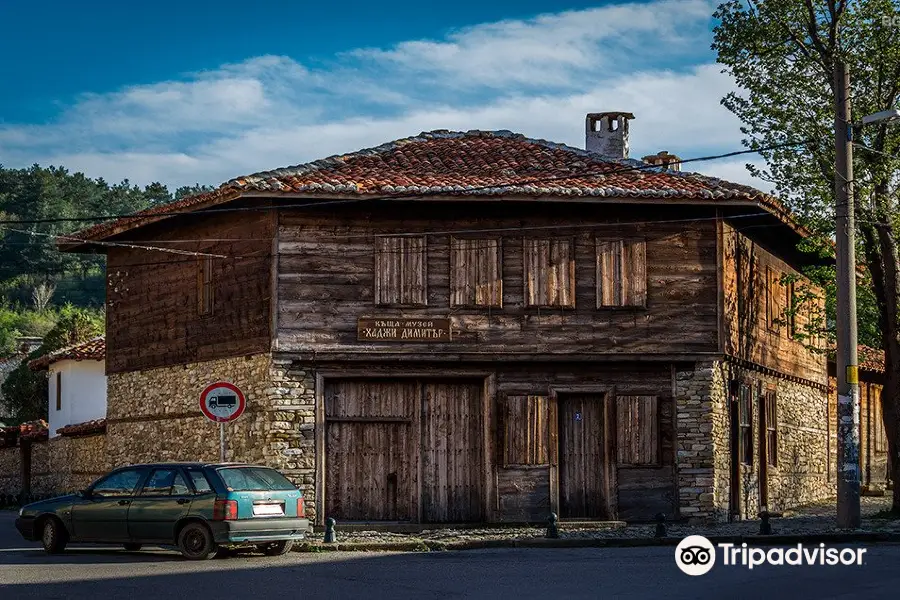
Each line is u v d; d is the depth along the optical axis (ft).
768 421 101.86
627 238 85.71
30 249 365.81
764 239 100.89
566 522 83.10
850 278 77.25
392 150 92.53
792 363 110.32
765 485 99.25
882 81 92.17
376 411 84.33
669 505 84.84
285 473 82.02
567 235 85.35
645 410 85.25
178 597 46.83
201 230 91.71
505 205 84.79
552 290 84.64
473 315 84.17
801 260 116.37
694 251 86.28
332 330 83.05
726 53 95.71
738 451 91.50
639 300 85.15
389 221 84.12
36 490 141.79
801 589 47.60
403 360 83.51
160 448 95.81
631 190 82.28
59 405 145.38
